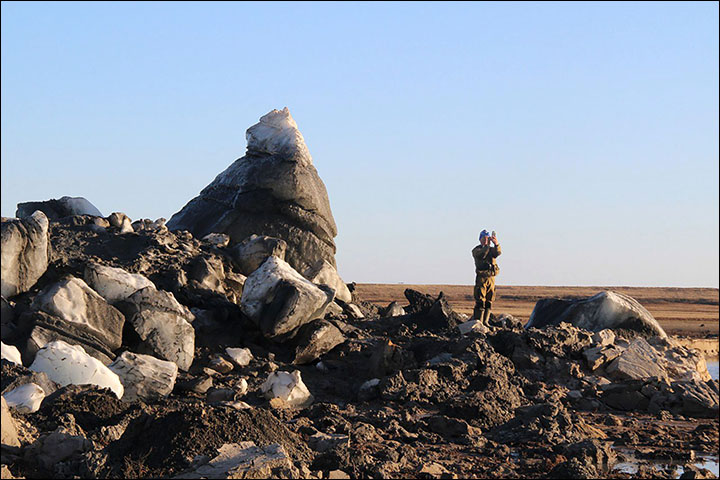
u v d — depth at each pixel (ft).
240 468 30.27
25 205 92.17
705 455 48.19
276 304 65.77
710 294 393.91
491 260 83.15
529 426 49.67
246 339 67.05
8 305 58.85
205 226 88.79
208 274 72.64
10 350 52.47
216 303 69.72
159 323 60.75
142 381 53.78
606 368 71.56
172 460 32.24
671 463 45.47
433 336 72.59
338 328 71.00
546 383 67.92
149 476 31.30
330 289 69.00
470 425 52.19
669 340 80.12
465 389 62.03
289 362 65.16
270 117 93.20
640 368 70.69
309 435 44.06
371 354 67.10
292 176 87.92
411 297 82.84
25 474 31.73
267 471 30.48
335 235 91.25
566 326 75.20
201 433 33.60
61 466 31.86
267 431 35.73
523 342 71.87
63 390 44.04
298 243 86.79
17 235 62.85
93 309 58.29
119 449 33.42
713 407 62.64
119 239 77.51
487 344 69.21
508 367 67.67
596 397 65.62
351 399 60.29
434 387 61.00
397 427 49.49
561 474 39.47
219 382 59.31
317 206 88.89
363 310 86.89
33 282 64.13
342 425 46.68
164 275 70.95
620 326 83.82
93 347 56.95
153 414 35.19
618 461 45.24
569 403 64.23
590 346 73.97
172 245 77.71
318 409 53.21
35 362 50.06
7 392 42.39
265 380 58.23
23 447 33.22
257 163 90.53
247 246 79.71
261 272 67.51
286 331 66.03
